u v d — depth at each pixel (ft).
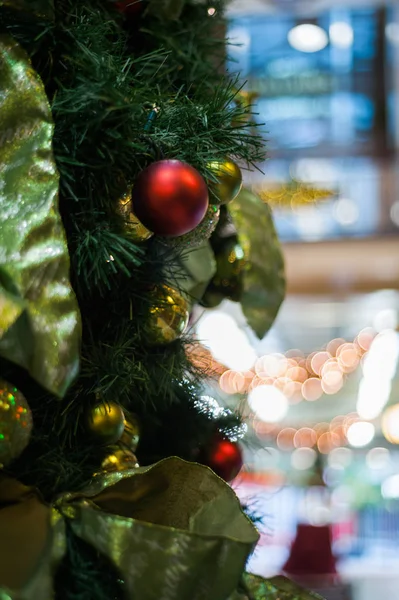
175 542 3.46
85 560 3.52
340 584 12.31
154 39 4.46
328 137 27.30
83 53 3.80
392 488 23.15
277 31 27.27
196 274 4.56
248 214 4.79
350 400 27.22
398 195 26.63
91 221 3.77
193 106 4.06
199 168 3.98
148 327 4.17
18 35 3.81
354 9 27.20
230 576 3.49
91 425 3.96
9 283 3.38
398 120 27.20
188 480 3.76
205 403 4.72
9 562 3.39
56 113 3.70
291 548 12.91
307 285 27.71
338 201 26.71
